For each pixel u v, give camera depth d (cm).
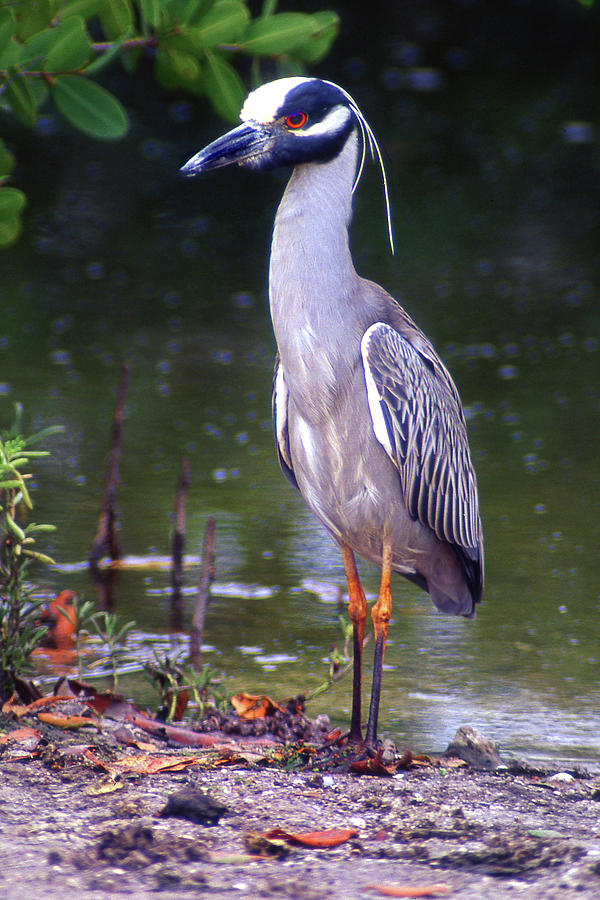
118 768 702
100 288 2319
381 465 766
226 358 1925
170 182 3266
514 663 1009
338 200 764
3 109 893
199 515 1327
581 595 1145
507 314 2175
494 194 3127
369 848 593
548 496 1388
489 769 778
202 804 627
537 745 852
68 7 841
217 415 1656
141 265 2502
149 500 1357
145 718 846
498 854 579
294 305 757
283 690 945
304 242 757
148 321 2114
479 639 1059
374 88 4491
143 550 1228
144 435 1568
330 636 1062
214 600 1129
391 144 3641
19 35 828
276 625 1080
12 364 1838
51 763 704
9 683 845
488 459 1505
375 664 773
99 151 3550
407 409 764
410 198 3081
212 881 550
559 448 1544
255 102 764
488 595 1148
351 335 758
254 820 627
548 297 2291
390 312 803
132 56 895
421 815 641
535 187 3198
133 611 1095
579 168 3403
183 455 1508
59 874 553
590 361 1922
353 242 2703
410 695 948
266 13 873
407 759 745
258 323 2128
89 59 834
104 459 1479
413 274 2442
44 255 2545
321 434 769
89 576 1166
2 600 861
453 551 842
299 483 811
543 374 1855
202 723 852
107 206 2998
